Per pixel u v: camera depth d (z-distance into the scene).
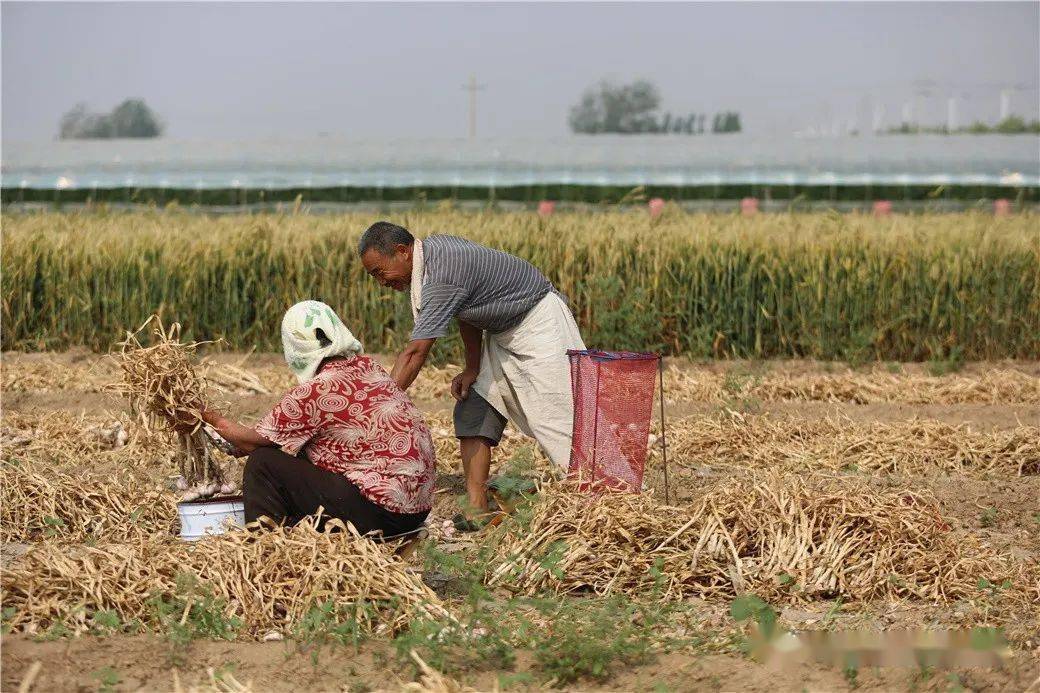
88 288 25.72
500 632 8.02
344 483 9.16
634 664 7.77
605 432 10.92
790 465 14.68
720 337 25.05
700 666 7.71
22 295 25.88
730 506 10.22
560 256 25.48
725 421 16.78
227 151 44.84
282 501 9.30
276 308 25.73
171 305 25.48
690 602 9.26
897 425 16.66
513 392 11.41
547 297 11.38
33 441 15.06
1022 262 25.06
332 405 9.12
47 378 21.16
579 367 11.02
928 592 9.41
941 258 25.25
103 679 7.24
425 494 9.41
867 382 21.09
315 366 9.21
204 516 9.94
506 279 11.13
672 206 34.09
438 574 9.77
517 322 11.25
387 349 25.27
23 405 18.34
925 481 14.11
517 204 42.09
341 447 9.20
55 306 26.00
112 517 11.37
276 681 7.38
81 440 15.13
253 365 24.16
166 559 8.84
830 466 14.87
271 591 8.42
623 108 148.00
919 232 26.30
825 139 44.84
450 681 7.16
